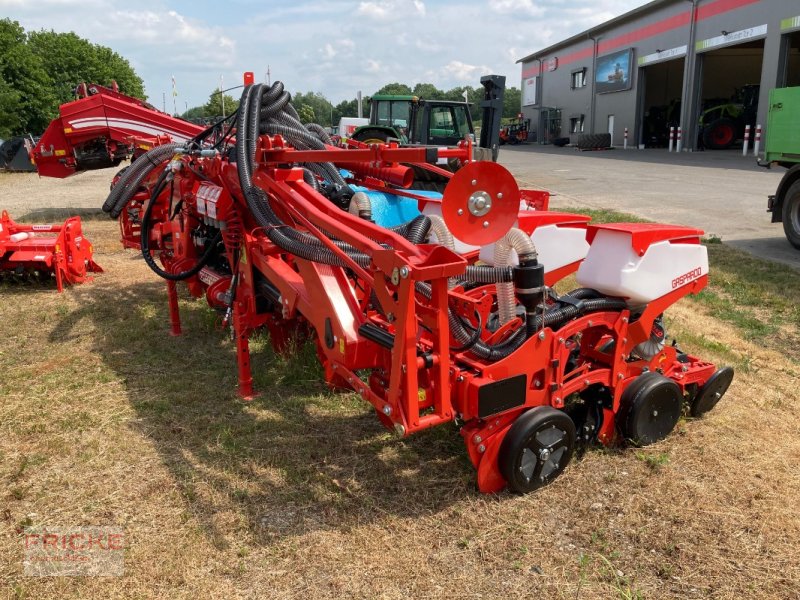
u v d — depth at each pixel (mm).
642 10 30547
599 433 3344
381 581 2516
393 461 3354
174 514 2936
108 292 6727
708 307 5984
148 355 4914
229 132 4492
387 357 3021
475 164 2412
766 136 9133
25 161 22094
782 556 2625
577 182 16484
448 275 2469
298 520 2885
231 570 2580
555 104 43688
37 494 3100
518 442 2877
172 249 6438
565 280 7172
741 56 32406
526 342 2891
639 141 32719
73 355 4918
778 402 3990
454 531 2797
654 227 3254
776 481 3131
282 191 3385
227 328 5332
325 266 3252
